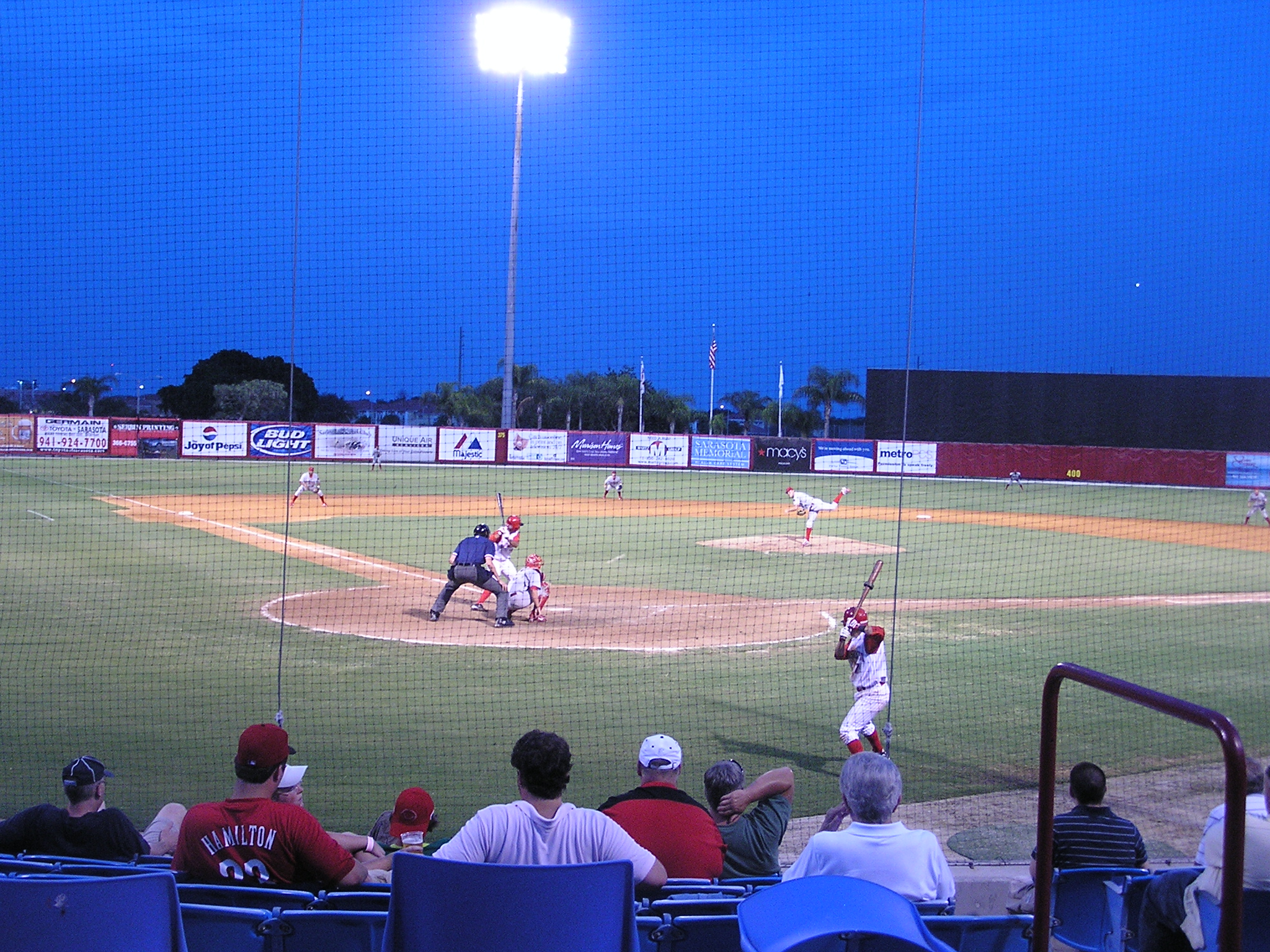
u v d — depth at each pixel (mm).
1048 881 3043
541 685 12422
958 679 13039
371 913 3836
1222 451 51312
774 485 49062
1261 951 3994
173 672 12625
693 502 40156
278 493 38375
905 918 2826
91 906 3443
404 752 9805
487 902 3439
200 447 52781
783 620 16688
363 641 14516
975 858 7395
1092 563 24797
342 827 7918
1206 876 3738
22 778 8883
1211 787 9148
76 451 52125
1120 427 55562
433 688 12156
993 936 3939
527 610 17109
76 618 15680
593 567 22484
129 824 5500
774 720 11203
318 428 53438
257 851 4523
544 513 34562
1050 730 3037
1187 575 23000
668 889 4512
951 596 19453
